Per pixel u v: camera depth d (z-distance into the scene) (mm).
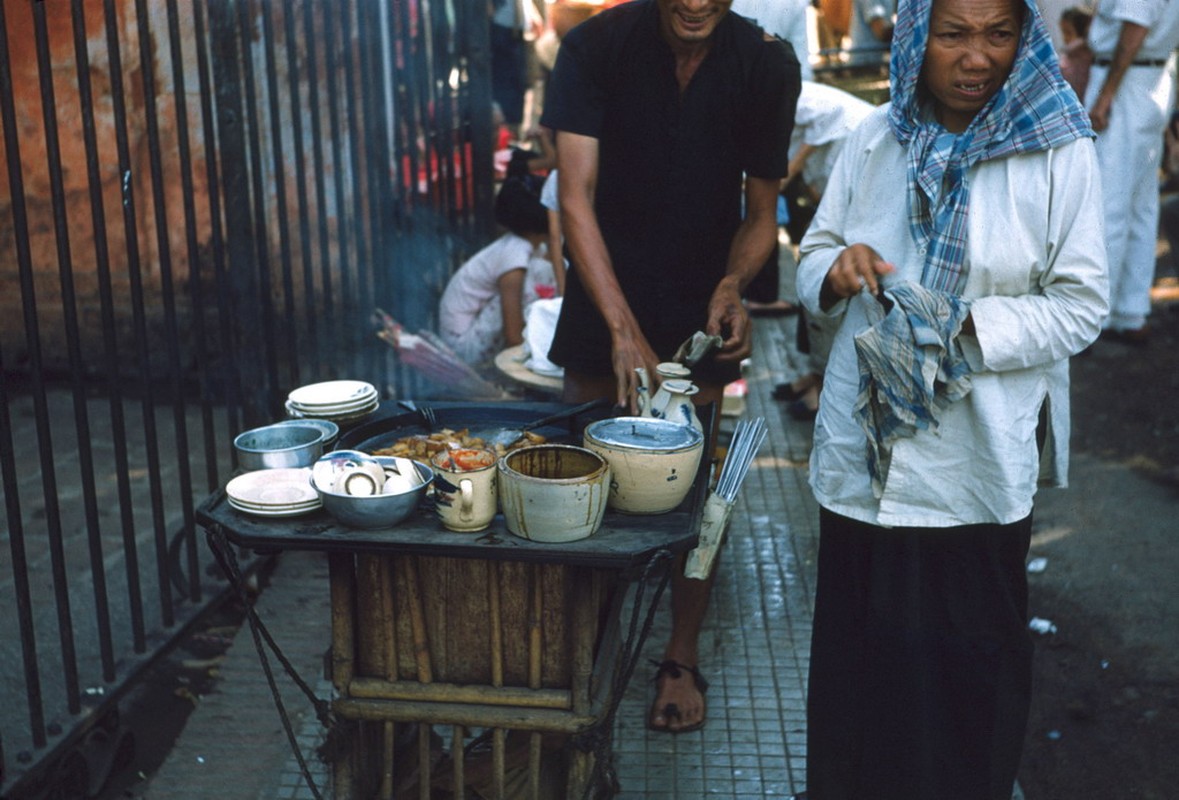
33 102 4902
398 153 4691
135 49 4734
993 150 2168
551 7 8633
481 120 5668
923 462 2297
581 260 2818
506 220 4793
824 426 2434
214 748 3029
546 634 2275
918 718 2412
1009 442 2256
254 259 3889
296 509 2084
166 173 4898
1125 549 4316
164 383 5215
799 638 3580
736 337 2727
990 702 2408
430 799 2512
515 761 2488
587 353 3072
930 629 2412
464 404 2680
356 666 2338
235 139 3436
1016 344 2174
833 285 2268
